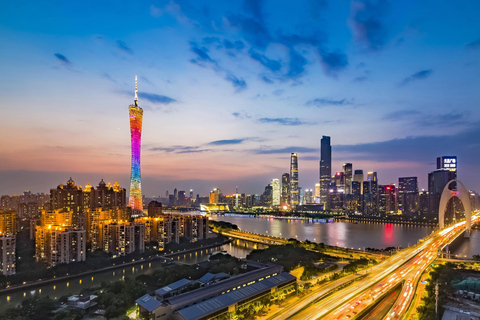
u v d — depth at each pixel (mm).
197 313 146750
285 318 148000
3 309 193250
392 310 158625
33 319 167000
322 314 151625
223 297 162750
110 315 165375
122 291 193500
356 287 195750
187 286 185750
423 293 183750
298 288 189750
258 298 172875
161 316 147000
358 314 150750
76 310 174000
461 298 180375
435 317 149625
